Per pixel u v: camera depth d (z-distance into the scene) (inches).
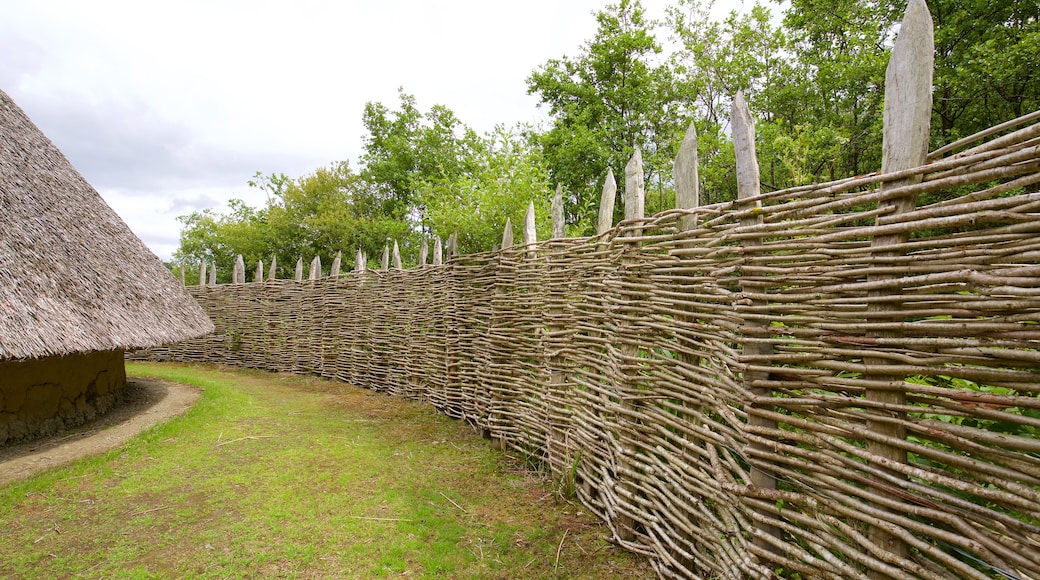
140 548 114.7
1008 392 60.9
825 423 66.4
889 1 331.9
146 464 169.5
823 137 303.3
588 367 141.2
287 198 699.4
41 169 237.6
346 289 339.3
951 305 53.5
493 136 381.7
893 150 59.8
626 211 121.3
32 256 186.9
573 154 551.5
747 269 78.6
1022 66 242.2
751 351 78.0
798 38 424.2
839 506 63.9
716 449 90.4
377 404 267.6
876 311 59.8
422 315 263.9
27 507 135.6
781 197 74.0
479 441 198.7
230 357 436.1
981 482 55.0
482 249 295.3
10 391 190.1
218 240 780.0
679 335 100.1
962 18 282.0
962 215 52.4
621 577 103.2
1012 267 51.0
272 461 173.3
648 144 601.6
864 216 62.6
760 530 76.2
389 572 105.7
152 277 269.9
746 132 80.7
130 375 351.3
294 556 111.5
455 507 137.6
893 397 58.6
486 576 104.4
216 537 119.7
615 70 631.2
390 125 810.2
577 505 139.1
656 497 107.1
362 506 137.3
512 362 185.6
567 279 152.1
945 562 52.5
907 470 56.3
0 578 102.6
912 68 57.9
